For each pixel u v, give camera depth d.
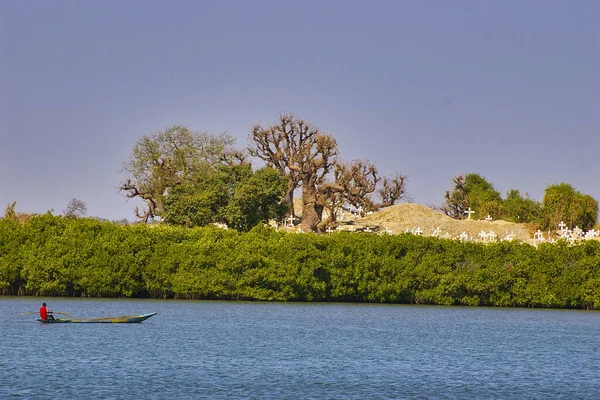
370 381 188.88
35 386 176.38
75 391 172.75
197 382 183.50
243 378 188.88
